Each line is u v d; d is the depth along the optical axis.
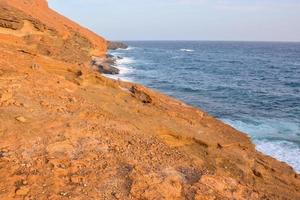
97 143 11.03
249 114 30.95
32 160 9.41
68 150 10.24
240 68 74.62
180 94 40.19
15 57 17.27
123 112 15.36
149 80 49.25
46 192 8.41
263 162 14.90
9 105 11.90
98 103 15.34
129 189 9.06
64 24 46.59
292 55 128.00
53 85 15.21
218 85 48.41
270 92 43.62
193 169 11.16
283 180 13.77
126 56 96.25
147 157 11.05
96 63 50.25
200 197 9.42
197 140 14.51
